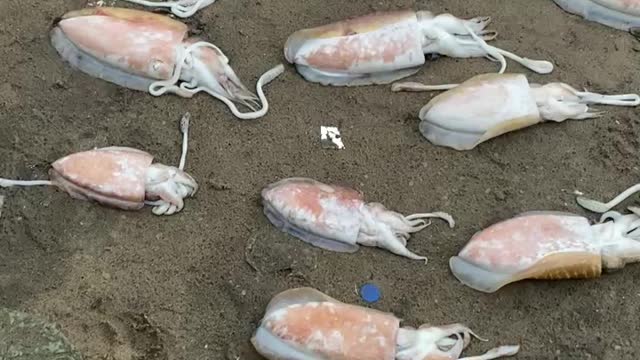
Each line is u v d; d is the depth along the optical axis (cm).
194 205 120
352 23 133
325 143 128
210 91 130
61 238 115
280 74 134
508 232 115
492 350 109
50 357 103
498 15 144
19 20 136
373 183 124
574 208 123
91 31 129
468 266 115
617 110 133
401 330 107
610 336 112
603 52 141
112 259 114
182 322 110
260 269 115
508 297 115
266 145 127
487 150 128
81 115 127
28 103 127
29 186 119
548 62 137
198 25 139
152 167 118
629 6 142
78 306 110
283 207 117
